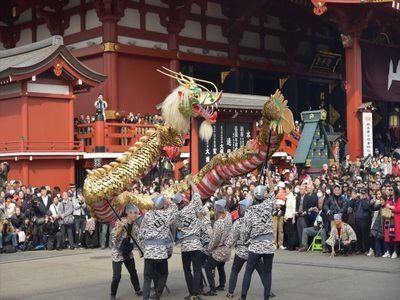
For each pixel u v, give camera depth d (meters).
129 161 15.34
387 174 27.09
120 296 14.95
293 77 47.94
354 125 34.84
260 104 33.00
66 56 30.83
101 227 24.81
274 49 47.09
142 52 38.16
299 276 16.81
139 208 15.22
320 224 21.56
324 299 13.81
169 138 15.72
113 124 32.62
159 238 13.34
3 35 44.25
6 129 31.55
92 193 14.62
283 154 34.00
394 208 19.48
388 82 38.94
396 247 19.88
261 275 13.83
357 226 20.73
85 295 15.12
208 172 16.03
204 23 41.97
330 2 32.44
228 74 43.00
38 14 41.66
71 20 39.75
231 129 32.16
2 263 21.11
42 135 30.88
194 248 13.87
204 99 15.43
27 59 32.16
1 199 24.92
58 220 24.92
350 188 21.64
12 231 24.17
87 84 32.00
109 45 36.75
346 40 35.25
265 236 13.02
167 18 39.81
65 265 20.31
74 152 31.31
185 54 40.31
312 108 50.53
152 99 38.94
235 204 21.50
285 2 44.41
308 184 22.39
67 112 31.73
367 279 16.11
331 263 18.97
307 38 49.75
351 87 35.12
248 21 43.91
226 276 17.44
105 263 20.61
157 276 14.11
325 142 29.58
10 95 31.11
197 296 13.89
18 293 15.58
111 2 36.66
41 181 30.66
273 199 13.25
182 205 14.66
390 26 40.88
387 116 52.84
